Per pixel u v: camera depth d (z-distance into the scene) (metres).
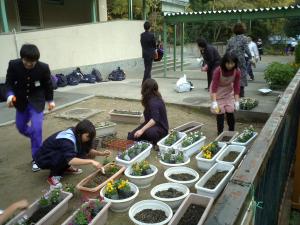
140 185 3.94
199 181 3.63
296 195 4.14
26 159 5.06
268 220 2.72
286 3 32.12
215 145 4.68
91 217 3.17
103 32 13.30
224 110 5.36
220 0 31.36
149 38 9.57
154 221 3.16
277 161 2.83
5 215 2.46
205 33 27.80
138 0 21.28
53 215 3.25
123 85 11.00
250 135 5.06
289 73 9.13
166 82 11.57
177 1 18.03
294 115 4.15
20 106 4.46
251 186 1.58
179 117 7.17
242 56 7.69
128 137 5.41
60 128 6.52
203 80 11.89
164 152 4.60
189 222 3.00
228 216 1.35
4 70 9.84
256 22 27.81
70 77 11.21
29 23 12.37
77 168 4.63
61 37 11.55
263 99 7.98
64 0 13.65
